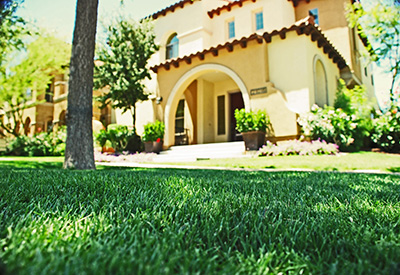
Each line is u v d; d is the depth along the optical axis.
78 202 1.80
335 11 14.73
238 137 15.23
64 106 19.70
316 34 11.18
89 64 6.44
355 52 15.59
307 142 9.49
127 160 11.83
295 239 1.10
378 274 0.81
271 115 10.79
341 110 10.15
